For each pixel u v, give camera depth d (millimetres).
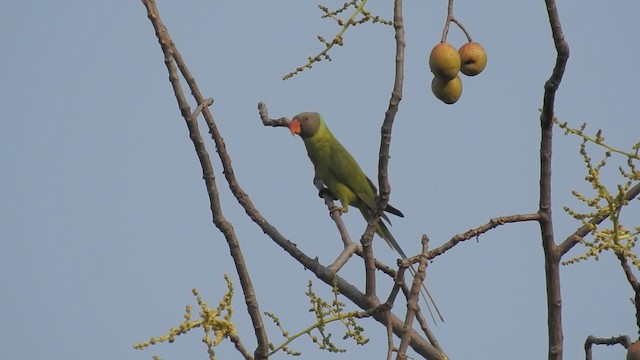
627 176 7871
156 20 8508
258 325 7973
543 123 8203
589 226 8047
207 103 8836
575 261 8039
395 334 9898
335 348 7953
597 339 8539
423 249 8203
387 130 8867
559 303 8422
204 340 7152
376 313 8164
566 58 7762
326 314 7988
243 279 8242
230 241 8352
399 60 8586
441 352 9789
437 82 9008
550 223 8375
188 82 8922
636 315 8281
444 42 8938
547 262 8461
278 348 7871
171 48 8562
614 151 7977
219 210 8391
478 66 9000
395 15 8539
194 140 8516
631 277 8141
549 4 7699
